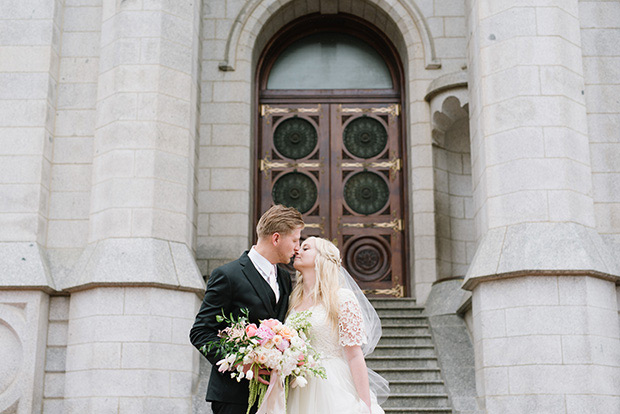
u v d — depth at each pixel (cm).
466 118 1202
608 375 801
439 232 1182
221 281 450
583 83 915
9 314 879
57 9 992
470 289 884
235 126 1205
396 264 1226
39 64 962
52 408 875
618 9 966
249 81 1224
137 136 913
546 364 793
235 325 425
